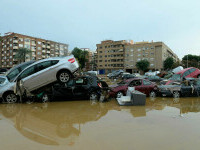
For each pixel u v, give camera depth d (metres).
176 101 8.79
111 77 30.47
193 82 10.27
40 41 76.81
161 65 63.88
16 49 68.00
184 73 14.77
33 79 7.87
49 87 8.52
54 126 4.72
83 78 8.95
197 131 4.29
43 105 7.79
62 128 4.54
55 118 5.55
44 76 7.98
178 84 10.36
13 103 8.27
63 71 8.25
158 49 64.94
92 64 102.19
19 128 4.56
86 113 6.24
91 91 8.88
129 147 3.36
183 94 9.93
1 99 8.88
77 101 8.84
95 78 9.29
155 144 3.51
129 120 5.29
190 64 66.69
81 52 78.38
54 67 8.13
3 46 72.44
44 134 4.10
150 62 66.38
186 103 8.23
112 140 3.71
